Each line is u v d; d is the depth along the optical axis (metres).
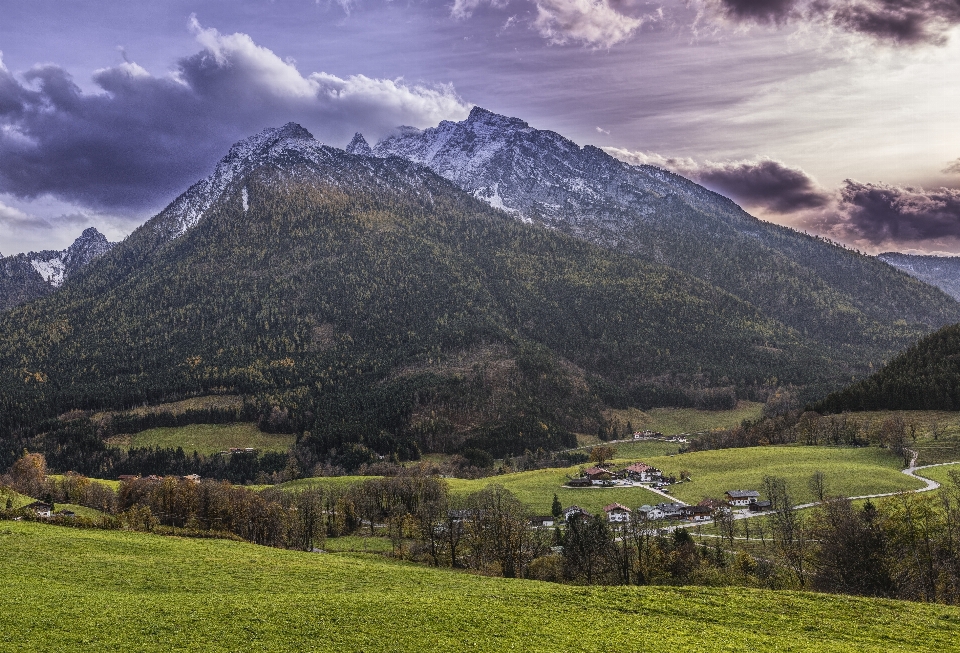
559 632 63.31
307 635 60.38
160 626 60.50
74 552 89.12
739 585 101.50
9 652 52.25
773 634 65.12
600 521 125.44
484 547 126.31
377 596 74.81
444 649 57.81
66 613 62.16
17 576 74.50
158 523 138.50
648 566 110.56
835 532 103.50
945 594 90.62
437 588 82.38
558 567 114.00
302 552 109.00
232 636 59.00
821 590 98.25
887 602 75.06
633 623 67.00
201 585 77.75
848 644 62.25
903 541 96.88
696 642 61.44
